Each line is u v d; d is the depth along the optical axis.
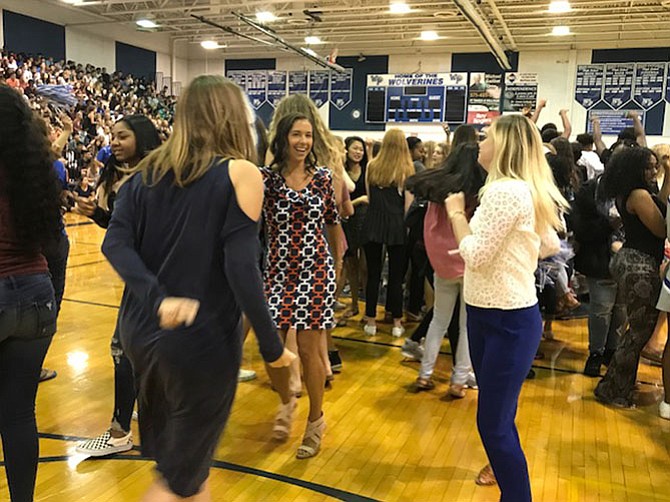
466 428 2.71
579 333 4.35
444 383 3.27
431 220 2.89
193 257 1.25
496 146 1.80
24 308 1.60
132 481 2.15
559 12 11.27
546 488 2.21
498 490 2.18
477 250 1.69
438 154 5.20
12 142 1.57
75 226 9.12
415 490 2.17
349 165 4.23
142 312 1.27
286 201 2.35
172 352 1.21
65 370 3.28
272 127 2.60
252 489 2.14
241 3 11.14
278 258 2.38
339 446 2.51
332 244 2.59
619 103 13.76
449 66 14.98
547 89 14.30
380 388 3.18
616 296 3.25
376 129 15.73
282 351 1.30
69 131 2.94
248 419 2.75
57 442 2.45
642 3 10.29
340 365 3.43
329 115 16.11
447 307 3.05
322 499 2.09
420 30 13.19
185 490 1.31
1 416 1.65
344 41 14.49
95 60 13.73
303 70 16.09
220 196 1.24
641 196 2.83
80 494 2.06
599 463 2.42
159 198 1.29
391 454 2.45
